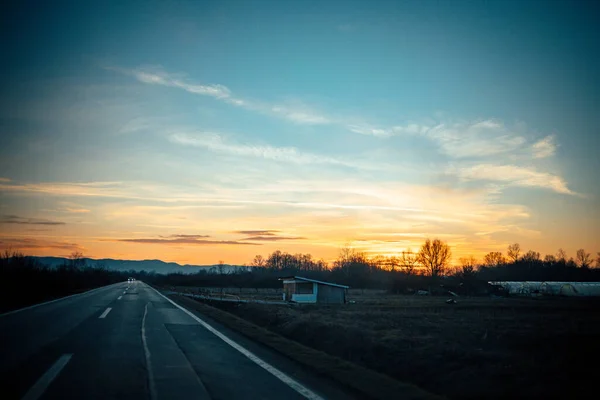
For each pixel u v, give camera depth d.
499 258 127.62
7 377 8.02
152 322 17.89
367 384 7.48
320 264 146.38
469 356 10.52
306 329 16.34
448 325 19.23
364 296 64.94
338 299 47.94
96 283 83.19
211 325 17.17
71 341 12.48
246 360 10.03
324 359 9.68
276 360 10.05
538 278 108.25
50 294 40.41
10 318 18.98
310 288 47.41
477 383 8.16
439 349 11.51
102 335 13.81
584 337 14.67
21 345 11.73
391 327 17.94
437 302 47.59
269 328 19.97
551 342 13.55
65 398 6.70
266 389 7.41
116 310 23.59
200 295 48.38
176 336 13.88
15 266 45.72
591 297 65.12
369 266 110.19
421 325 18.98
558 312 31.19
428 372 9.51
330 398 6.89
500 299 58.16
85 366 9.06
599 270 109.12
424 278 80.94
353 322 19.91
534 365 9.54
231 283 96.62
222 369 8.99
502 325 19.41
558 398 7.05
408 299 55.56
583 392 7.34
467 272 90.38
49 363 9.33
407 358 10.81
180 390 7.25
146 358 10.07
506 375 8.71
